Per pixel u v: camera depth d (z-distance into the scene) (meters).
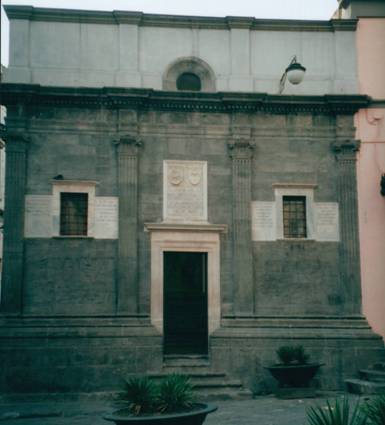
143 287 18.86
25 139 18.89
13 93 18.81
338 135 19.97
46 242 18.70
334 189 19.89
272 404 16.48
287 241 19.48
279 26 20.36
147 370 18.19
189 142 19.62
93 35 19.72
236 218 19.33
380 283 19.44
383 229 19.69
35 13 19.56
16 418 15.45
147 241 19.06
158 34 19.98
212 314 18.97
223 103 19.61
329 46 20.52
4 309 18.20
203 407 11.05
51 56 19.48
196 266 19.48
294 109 19.97
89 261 18.78
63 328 18.23
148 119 19.53
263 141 19.88
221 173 19.62
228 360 18.58
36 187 18.89
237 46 20.09
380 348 18.83
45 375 17.86
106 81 19.52
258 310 19.14
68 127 19.22
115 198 19.14
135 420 10.11
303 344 18.75
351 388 18.17
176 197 19.36
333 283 19.44
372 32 20.61
